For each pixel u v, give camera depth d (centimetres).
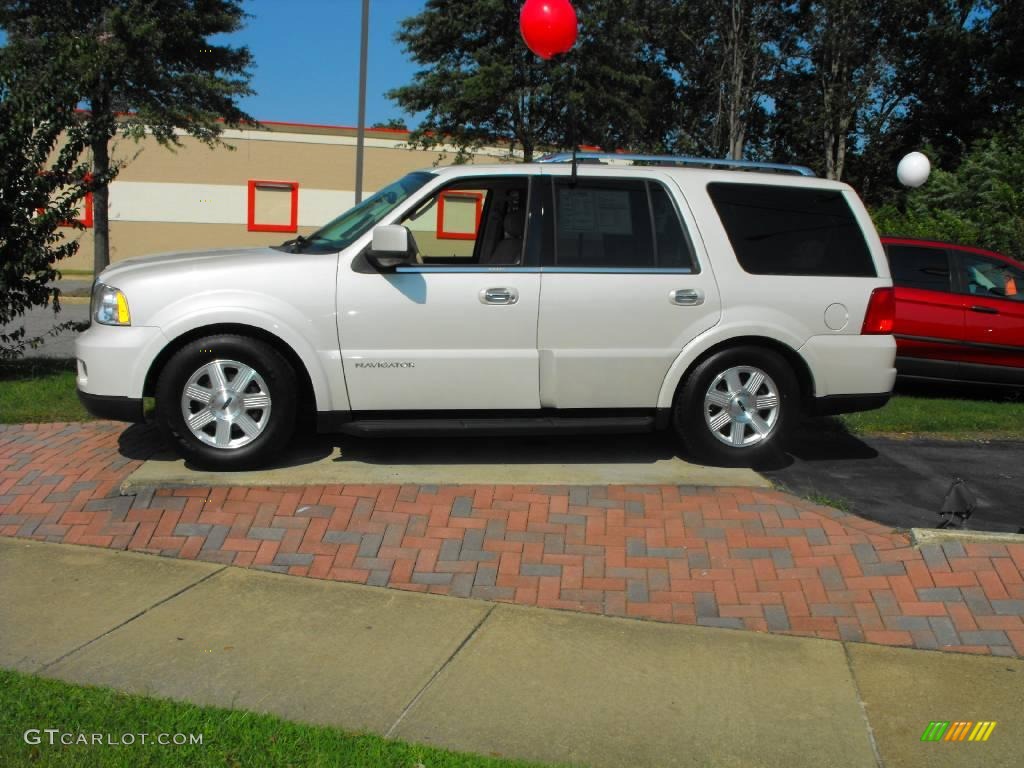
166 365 570
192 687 376
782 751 351
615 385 605
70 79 871
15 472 594
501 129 1892
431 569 494
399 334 581
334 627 434
